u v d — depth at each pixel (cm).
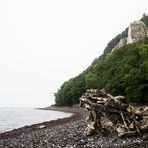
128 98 10425
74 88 19600
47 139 3353
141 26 19450
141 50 14062
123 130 2975
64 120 6825
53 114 14362
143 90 10038
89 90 3394
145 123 2958
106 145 2638
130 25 19588
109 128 3209
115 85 11375
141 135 2917
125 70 11725
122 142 2717
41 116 13425
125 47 16350
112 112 3170
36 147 2927
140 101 10181
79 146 2720
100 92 3325
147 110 3062
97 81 15425
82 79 19688
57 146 2852
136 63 13150
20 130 5216
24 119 11606
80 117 7356
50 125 5662
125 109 3081
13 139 3791
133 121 3009
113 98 3153
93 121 3350
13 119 11738
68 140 3106
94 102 3294
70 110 16412
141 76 10288
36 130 4906
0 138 4097
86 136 3216
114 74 13200
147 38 16000
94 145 2691
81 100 3466
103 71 16125
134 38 18912
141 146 2466
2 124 8725
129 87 10419
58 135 3572
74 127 4231
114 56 16188
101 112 3253
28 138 3697
